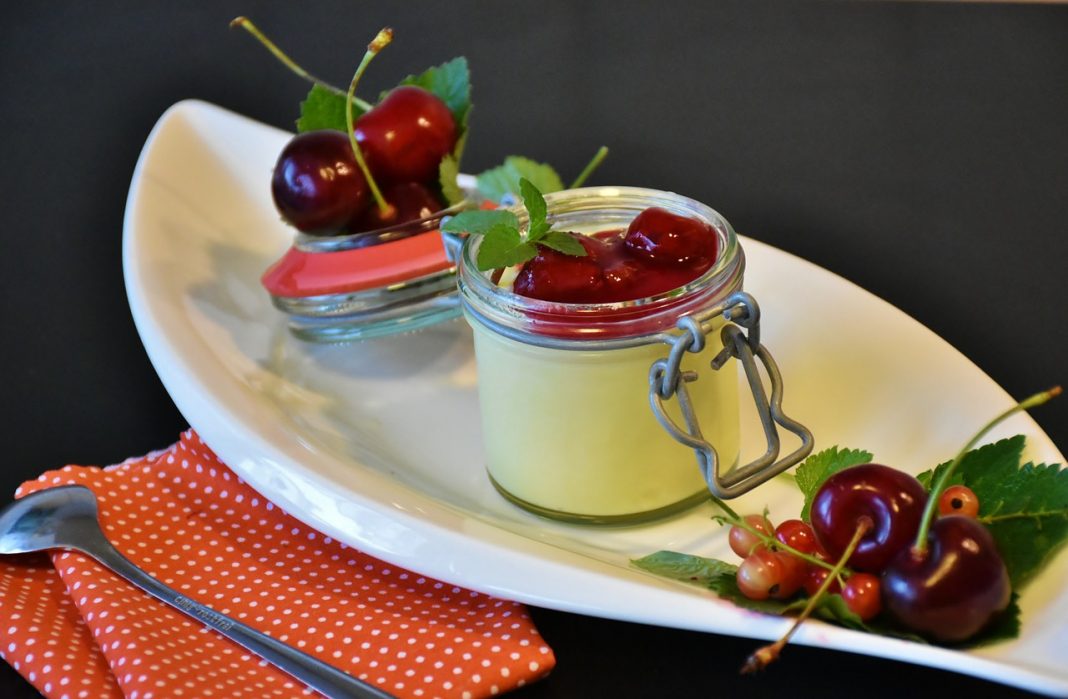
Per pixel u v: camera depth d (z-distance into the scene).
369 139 0.55
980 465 0.45
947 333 0.55
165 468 0.50
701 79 0.74
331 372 0.55
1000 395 0.48
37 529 0.48
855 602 0.41
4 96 0.79
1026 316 0.55
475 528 0.45
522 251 0.46
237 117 0.64
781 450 0.50
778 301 0.54
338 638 0.45
